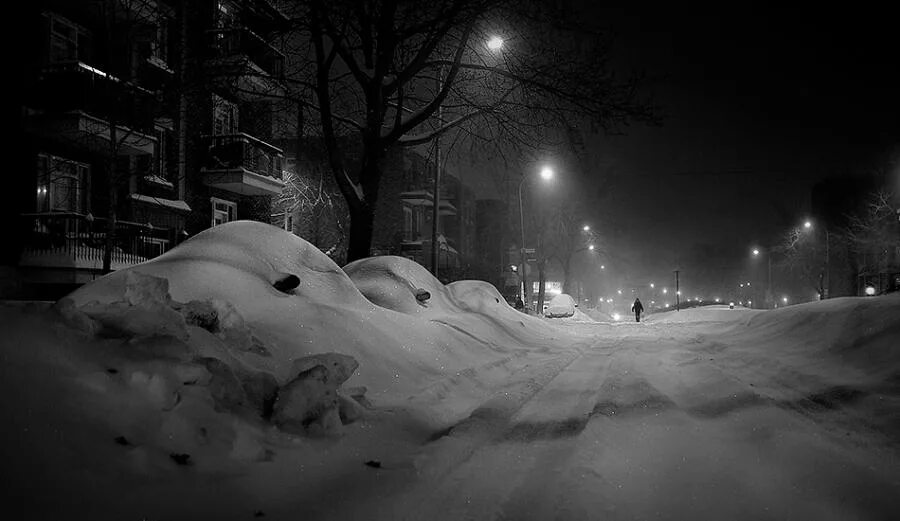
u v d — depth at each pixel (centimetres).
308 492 358
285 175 2978
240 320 597
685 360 1000
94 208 2108
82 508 272
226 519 304
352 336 756
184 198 2448
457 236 6181
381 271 1333
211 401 402
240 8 2092
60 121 1859
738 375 817
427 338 923
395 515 332
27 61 1909
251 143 2558
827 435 478
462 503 354
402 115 1488
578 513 335
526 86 1367
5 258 1839
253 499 333
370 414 529
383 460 434
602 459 435
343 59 1343
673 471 404
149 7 1808
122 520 275
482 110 1439
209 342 495
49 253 1822
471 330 1236
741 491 363
